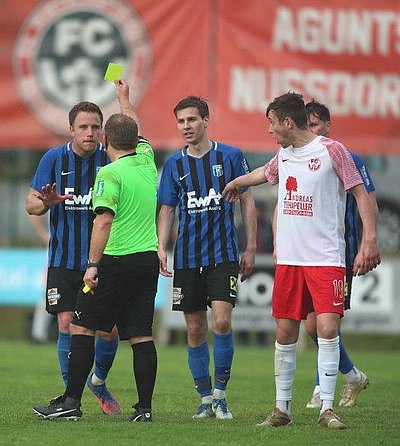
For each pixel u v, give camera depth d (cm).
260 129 6259
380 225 8056
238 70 6259
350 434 2670
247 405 3394
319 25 6281
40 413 2830
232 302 3052
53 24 6272
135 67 6247
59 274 3169
